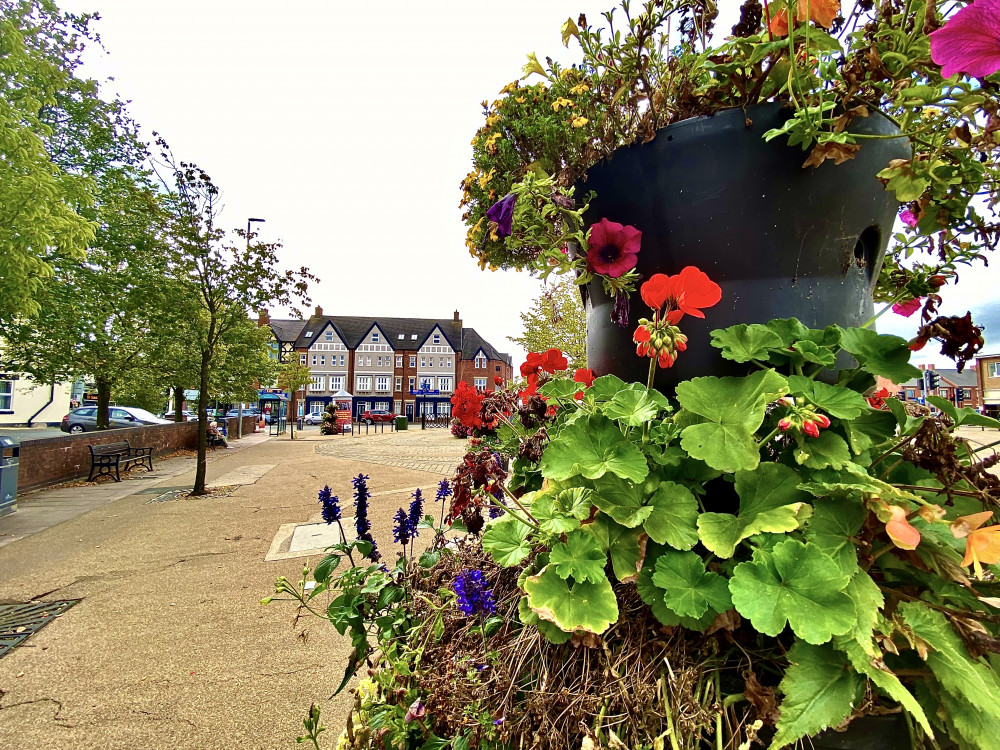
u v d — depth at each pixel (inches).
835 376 37.8
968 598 29.0
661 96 41.4
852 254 39.3
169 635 122.0
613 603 30.5
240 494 309.9
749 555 33.5
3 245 202.8
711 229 39.6
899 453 34.3
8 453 260.2
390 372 1985.7
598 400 40.4
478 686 35.0
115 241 397.7
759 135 37.3
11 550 192.9
